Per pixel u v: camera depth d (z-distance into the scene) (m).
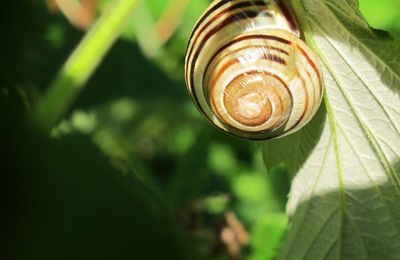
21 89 0.07
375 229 0.16
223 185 0.28
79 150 0.06
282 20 0.14
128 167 0.11
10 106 0.06
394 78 0.14
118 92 0.23
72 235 0.06
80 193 0.06
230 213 0.19
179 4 0.27
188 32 0.28
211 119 0.14
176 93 0.27
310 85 0.14
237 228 0.19
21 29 0.07
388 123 0.15
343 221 0.16
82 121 0.24
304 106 0.14
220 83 0.13
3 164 0.06
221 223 0.19
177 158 0.30
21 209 0.06
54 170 0.06
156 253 0.06
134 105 0.28
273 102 0.13
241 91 0.13
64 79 0.13
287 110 0.14
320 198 0.16
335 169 0.16
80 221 0.06
